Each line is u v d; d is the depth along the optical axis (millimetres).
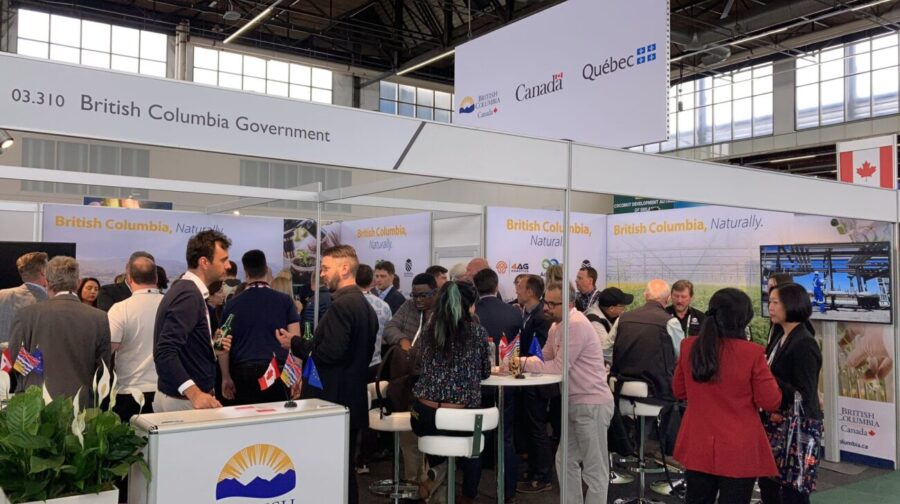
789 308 3082
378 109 16562
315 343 3150
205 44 14141
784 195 4121
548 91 5250
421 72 17016
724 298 2742
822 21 13266
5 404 2041
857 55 14031
